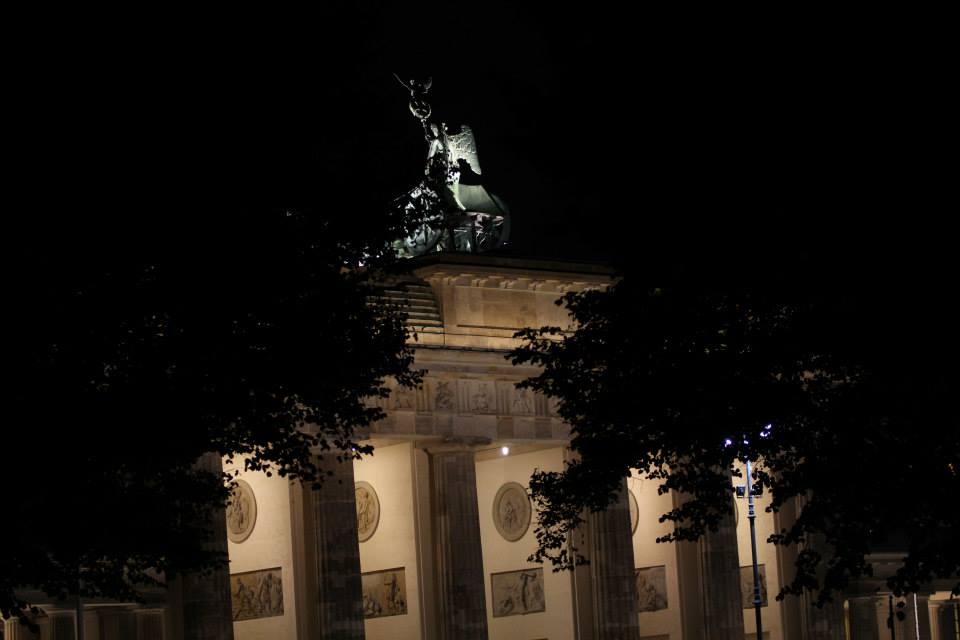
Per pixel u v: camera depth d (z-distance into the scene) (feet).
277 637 431.84
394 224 234.17
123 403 214.28
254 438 232.73
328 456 424.05
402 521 453.17
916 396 243.19
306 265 226.58
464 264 445.78
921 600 531.50
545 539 303.89
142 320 219.00
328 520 421.18
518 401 458.50
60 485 213.66
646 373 264.93
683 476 275.39
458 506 443.73
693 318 262.06
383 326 236.63
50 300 208.64
